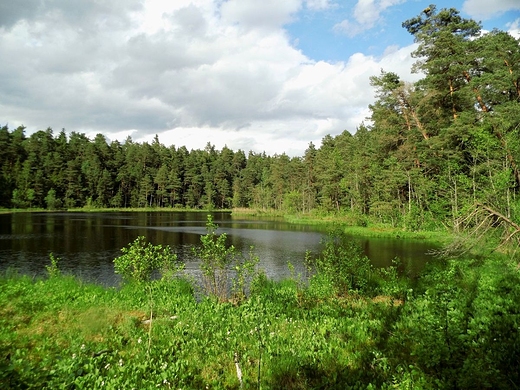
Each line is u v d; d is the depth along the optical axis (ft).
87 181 304.30
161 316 28.25
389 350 20.24
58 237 106.32
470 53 100.37
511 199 59.67
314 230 148.56
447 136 101.09
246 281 44.70
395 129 133.49
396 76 137.69
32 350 20.25
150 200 355.56
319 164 246.88
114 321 26.40
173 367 18.44
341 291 39.19
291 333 24.56
